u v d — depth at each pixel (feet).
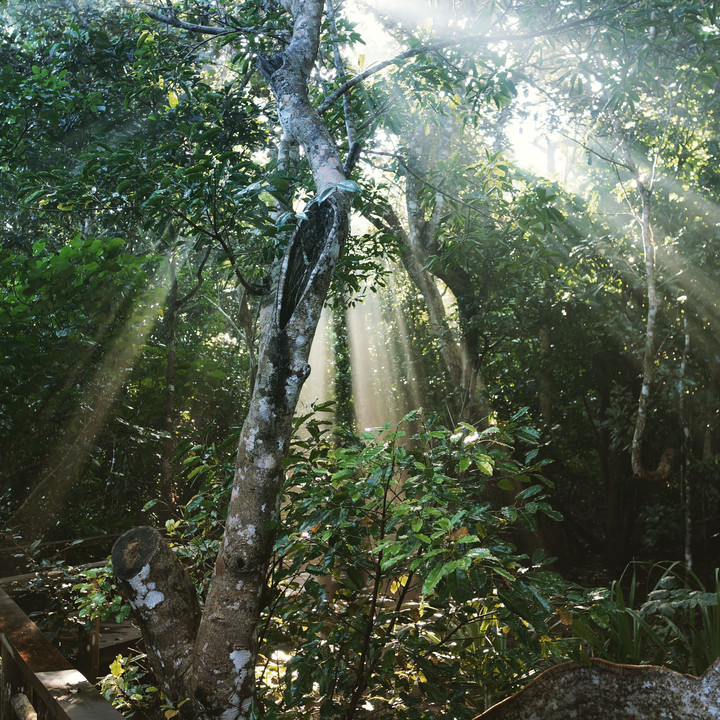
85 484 22.18
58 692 6.75
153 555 7.68
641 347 24.79
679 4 13.17
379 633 9.00
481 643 10.16
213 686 7.30
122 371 21.94
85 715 6.20
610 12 12.82
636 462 21.85
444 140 27.37
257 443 7.68
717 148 22.79
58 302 19.38
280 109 10.00
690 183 23.59
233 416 32.91
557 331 27.84
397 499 8.61
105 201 14.84
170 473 23.84
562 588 8.25
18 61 26.73
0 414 18.20
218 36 14.96
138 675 11.20
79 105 22.68
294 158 16.15
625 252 25.16
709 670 5.92
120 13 26.68
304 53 10.49
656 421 25.07
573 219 26.61
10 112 21.66
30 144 23.24
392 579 9.21
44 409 19.16
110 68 22.97
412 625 9.19
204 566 11.25
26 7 28.48
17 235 27.68
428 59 13.25
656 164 23.24
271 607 9.21
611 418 25.81
